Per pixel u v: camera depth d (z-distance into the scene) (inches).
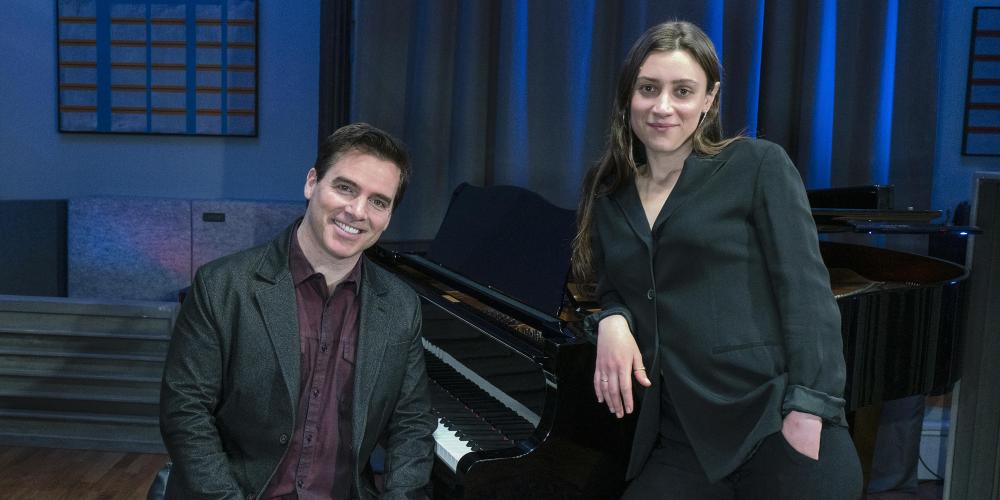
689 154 61.6
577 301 89.7
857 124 129.1
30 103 153.1
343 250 58.4
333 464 60.9
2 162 153.7
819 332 53.9
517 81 130.2
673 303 59.9
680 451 63.4
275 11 152.3
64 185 155.2
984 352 104.8
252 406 58.1
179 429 57.2
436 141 131.2
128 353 126.5
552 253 81.0
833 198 109.7
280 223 150.1
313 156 156.1
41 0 151.1
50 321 126.3
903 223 92.1
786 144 130.2
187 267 150.3
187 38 151.6
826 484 54.4
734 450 57.9
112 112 152.9
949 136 141.9
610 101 133.6
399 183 60.1
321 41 134.8
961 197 142.6
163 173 155.8
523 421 72.2
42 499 109.0
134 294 150.3
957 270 97.2
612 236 64.6
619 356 61.4
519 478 66.2
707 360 58.2
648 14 128.9
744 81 130.0
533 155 132.3
